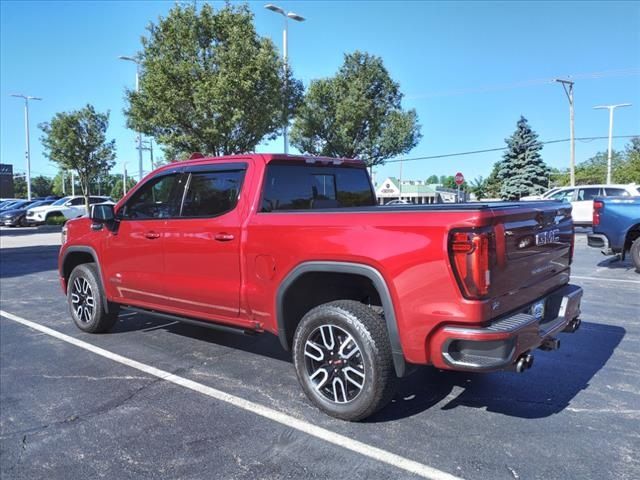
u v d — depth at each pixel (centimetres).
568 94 3462
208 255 444
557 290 414
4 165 5912
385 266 331
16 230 2742
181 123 1697
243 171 437
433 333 320
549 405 390
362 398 350
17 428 369
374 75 2608
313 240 367
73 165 3225
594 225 985
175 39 1666
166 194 498
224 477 301
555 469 301
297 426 361
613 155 5803
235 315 435
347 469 305
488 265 307
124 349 548
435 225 314
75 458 327
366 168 545
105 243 559
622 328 600
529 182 4603
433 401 400
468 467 304
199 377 461
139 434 355
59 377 468
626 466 304
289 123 2089
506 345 305
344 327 356
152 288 505
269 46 1731
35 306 780
